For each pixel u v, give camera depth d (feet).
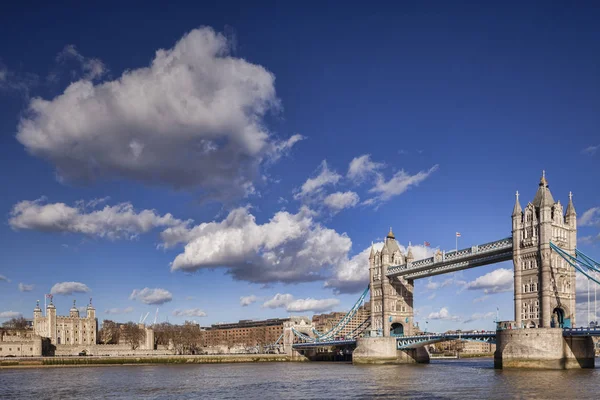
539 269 541.34
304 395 364.38
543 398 315.99
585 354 509.35
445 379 447.42
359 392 372.38
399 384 417.28
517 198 575.38
